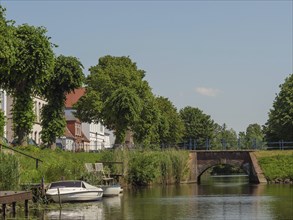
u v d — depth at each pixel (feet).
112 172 205.67
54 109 211.41
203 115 472.03
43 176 137.59
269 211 123.24
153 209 126.82
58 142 303.89
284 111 306.96
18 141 189.78
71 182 140.05
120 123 256.32
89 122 283.18
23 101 190.19
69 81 211.20
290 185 233.76
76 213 116.26
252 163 261.03
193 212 121.08
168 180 242.37
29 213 113.39
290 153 261.65
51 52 189.47
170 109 398.01
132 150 227.81
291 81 313.12
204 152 264.31
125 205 136.05
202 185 235.40
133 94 256.52
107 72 286.87
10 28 167.43
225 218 110.63
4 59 167.43
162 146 267.80
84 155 205.26
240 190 198.39
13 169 122.52
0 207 108.58
